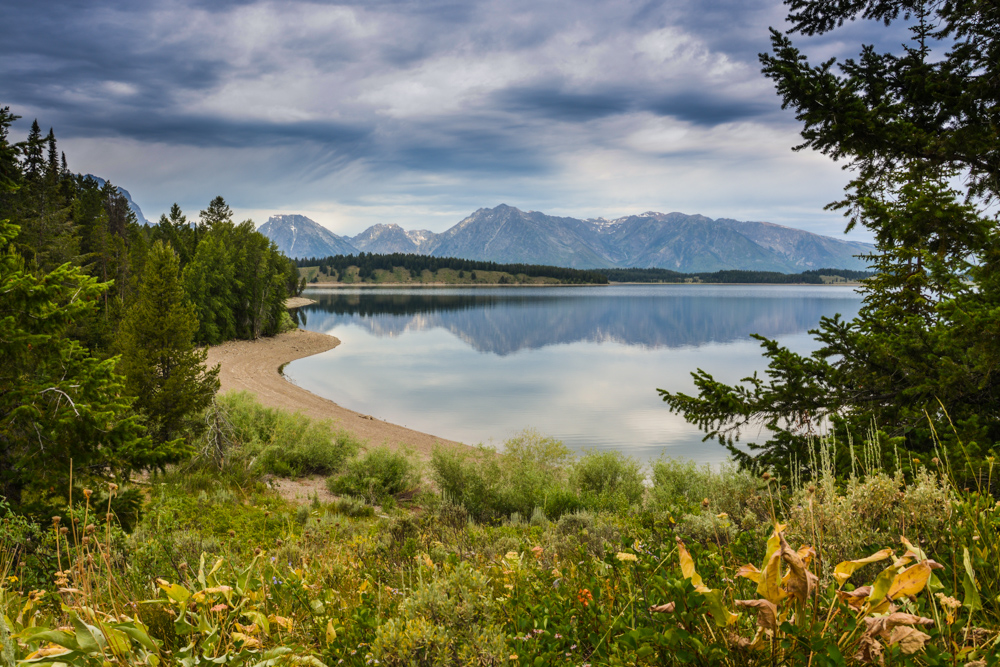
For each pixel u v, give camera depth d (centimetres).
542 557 333
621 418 3541
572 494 1362
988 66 633
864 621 123
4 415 830
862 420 609
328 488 1627
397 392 4509
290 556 422
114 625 142
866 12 724
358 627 206
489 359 6962
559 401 4172
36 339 796
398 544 509
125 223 8825
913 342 611
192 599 169
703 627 142
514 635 199
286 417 2283
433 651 187
